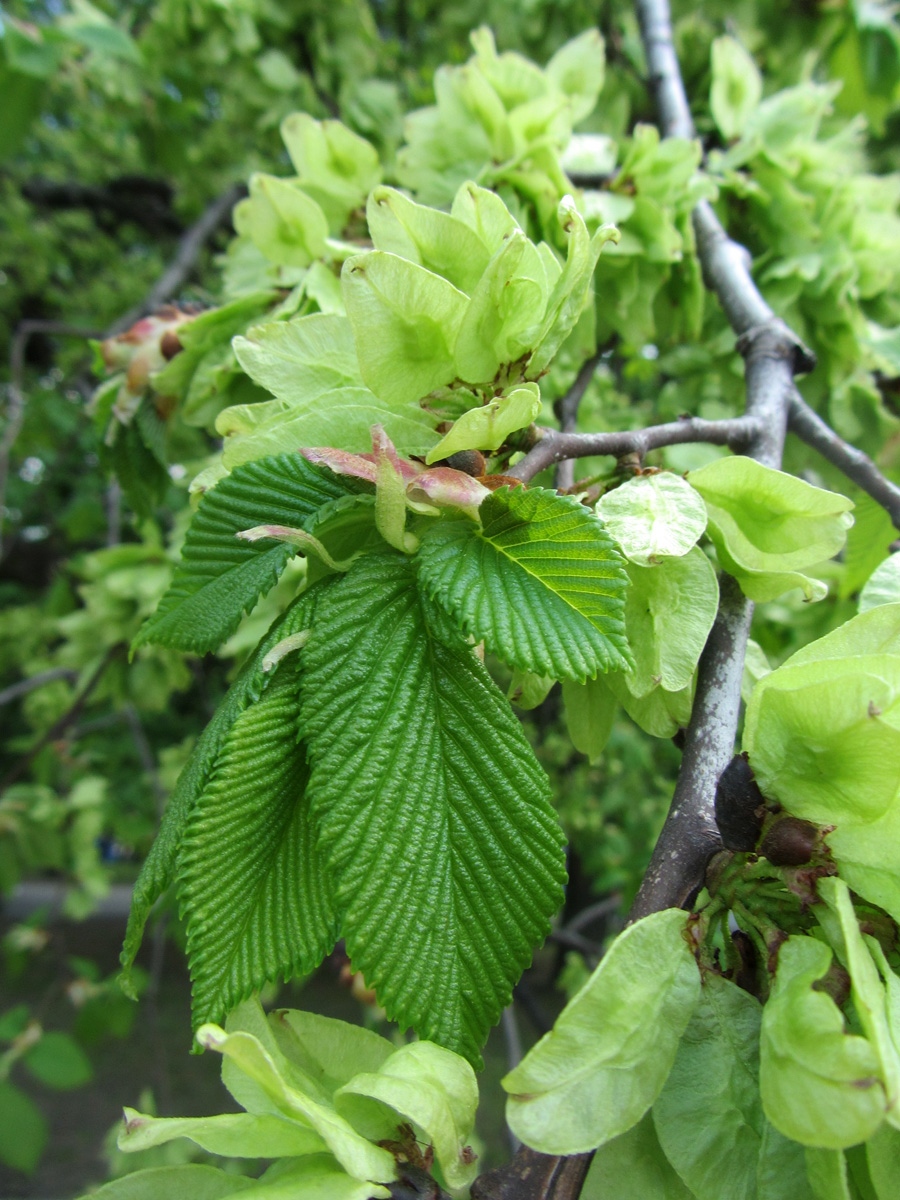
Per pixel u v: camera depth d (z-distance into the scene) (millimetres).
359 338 120
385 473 104
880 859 103
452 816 105
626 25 466
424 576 106
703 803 123
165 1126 99
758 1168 102
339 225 259
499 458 135
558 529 109
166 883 105
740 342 247
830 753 104
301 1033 115
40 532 1001
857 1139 85
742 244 334
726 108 329
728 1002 109
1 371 984
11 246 922
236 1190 101
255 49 465
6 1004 1097
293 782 110
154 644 123
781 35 455
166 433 270
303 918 109
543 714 642
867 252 310
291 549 118
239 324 243
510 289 121
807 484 136
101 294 943
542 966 1163
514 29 467
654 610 135
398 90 507
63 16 375
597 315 279
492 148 256
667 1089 106
